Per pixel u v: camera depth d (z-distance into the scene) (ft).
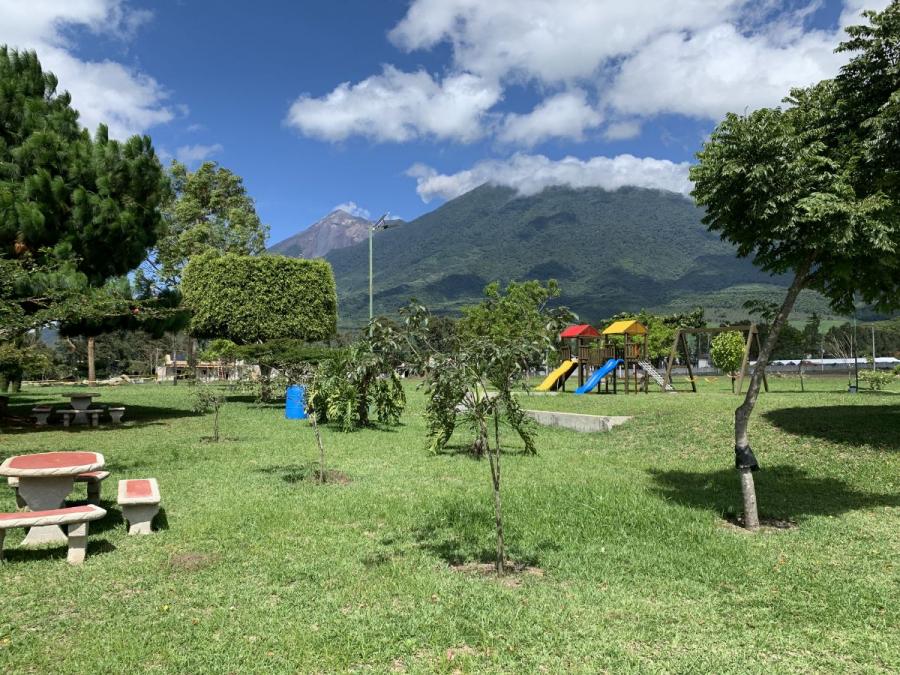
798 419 37.42
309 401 29.66
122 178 52.65
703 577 16.07
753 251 21.88
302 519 21.21
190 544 18.49
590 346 94.17
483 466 32.37
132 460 33.30
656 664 11.53
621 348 92.58
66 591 14.83
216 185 131.95
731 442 35.60
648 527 20.47
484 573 16.34
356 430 48.32
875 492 25.63
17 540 18.83
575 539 19.26
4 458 33.65
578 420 49.06
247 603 14.20
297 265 76.95
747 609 14.11
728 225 21.16
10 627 12.85
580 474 30.25
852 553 18.10
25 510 22.66
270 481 27.96
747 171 19.13
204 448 37.96
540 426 53.06
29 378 153.79
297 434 45.57
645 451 37.27
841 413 37.91
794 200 18.97
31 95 52.03
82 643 12.20
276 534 19.45
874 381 77.66
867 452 30.09
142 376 199.21
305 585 15.28
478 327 118.83
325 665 11.41
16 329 34.99
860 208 17.92
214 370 124.88
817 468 29.58
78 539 16.93
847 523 21.21
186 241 121.70
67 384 136.26
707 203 20.98
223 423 52.70
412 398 80.23
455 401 16.22
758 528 20.89
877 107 21.53
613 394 79.41
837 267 19.61
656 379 84.58
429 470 31.09
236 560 17.11
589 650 12.03
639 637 12.66
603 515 21.85
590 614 13.69
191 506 23.16
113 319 52.70
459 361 15.49
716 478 28.94
